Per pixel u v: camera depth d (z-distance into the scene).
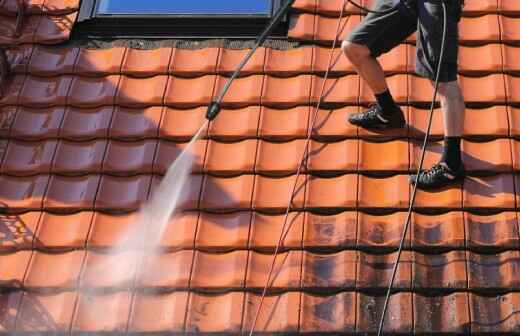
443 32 6.44
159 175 6.88
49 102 7.37
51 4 7.98
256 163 6.84
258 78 7.35
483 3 7.70
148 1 7.88
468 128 6.96
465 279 6.14
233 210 6.64
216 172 6.85
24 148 7.13
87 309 6.24
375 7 6.73
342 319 6.04
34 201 6.77
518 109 7.03
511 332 5.89
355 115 7.00
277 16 6.73
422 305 6.07
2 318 6.23
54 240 6.59
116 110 7.27
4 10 7.98
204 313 6.16
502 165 6.70
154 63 7.53
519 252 6.25
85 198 6.75
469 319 5.96
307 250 6.38
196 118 7.18
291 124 7.07
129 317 6.17
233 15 7.74
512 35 7.47
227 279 6.28
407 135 6.96
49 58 7.65
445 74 6.50
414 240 6.34
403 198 6.57
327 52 7.50
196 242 6.48
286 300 6.15
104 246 6.53
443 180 6.60
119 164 6.96
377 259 6.30
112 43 7.73
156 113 7.23
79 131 7.18
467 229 6.38
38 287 6.36
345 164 6.79
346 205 6.57
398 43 6.82
